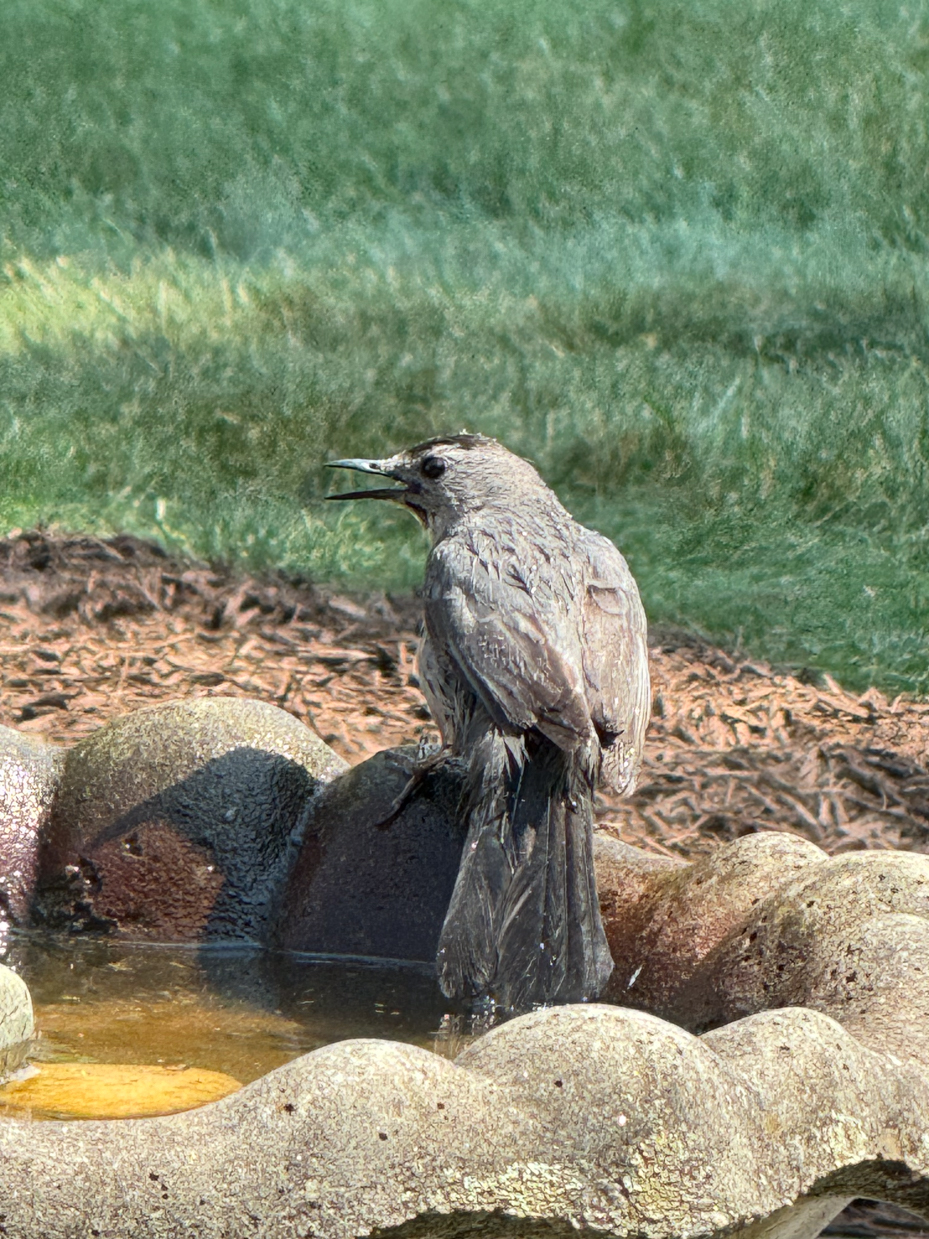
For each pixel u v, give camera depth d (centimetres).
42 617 1287
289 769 739
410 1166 368
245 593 1380
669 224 3028
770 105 3391
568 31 3819
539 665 682
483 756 660
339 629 1342
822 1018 429
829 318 2411
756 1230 401
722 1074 397
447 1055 590
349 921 702
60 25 3716
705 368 2120
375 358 2106
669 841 1000
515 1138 378
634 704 720
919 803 1093
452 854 701
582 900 634
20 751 749
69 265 2598
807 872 580
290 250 2809
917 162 3186
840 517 1723
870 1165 414
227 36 3794
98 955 703
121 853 725
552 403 1956
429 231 2981
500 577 718
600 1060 388
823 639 1406
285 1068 380
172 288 2472
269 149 3331
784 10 3597
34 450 1653
